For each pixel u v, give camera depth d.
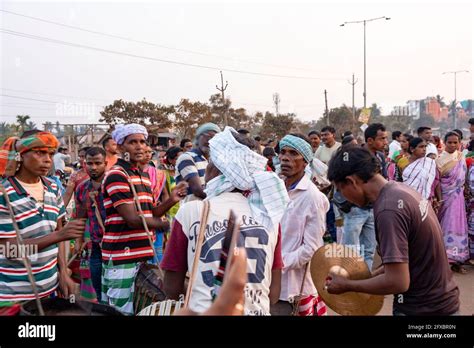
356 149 2.43
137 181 3.66
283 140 3.41
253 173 2.37
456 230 6.64
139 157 3.69
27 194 3.09
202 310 2.05
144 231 3.60
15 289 3.03
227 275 1.12
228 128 2.55
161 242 4.96
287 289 3.22
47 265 3.17
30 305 2.64
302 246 3.20
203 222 2.21
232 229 1.95
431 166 6.21
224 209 2.25
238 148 2.38
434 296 2.31
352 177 2.39
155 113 21.67
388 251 2.21
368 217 5.11
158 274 3.36
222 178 2.39
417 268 2.31
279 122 37.41
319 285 2.72
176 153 6.57
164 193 5.28
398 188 2.32
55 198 3.33
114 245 3.56
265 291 2.22
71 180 5.96
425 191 6.18
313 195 3.25
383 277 2.26
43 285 3.15
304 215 3.23
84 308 2.57
